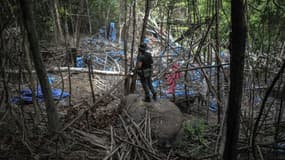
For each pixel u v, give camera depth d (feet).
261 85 28.78
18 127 20.76
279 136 22.50
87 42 54.24
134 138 21.42
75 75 39.45
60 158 19.20
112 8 65.41
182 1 36.88
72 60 41.86
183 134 23.66
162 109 23.89
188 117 29.01
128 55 46.98
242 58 11.61
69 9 51.13
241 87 12.01
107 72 38.24
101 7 64.28
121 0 56.39
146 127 22.40
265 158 20.20
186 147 22.44
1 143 19.81
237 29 11.28
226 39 33.83
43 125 23.39
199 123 25.17
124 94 30.71
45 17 41.57
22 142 19.51
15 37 22.70
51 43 45.83
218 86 26.07
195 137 23.75
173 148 22.11
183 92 32.78
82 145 20.98
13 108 22.29
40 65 20.24
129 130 22.27
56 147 19.13
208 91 29.01
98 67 43.29
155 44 51.96
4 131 20.57
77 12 55.26
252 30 27.07
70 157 19.45
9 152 19.12
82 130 23.16
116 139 21.39
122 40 60.34
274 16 26.30
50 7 43.47
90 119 24.76
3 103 22.45
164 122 22.94
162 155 20.56
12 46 22.95
